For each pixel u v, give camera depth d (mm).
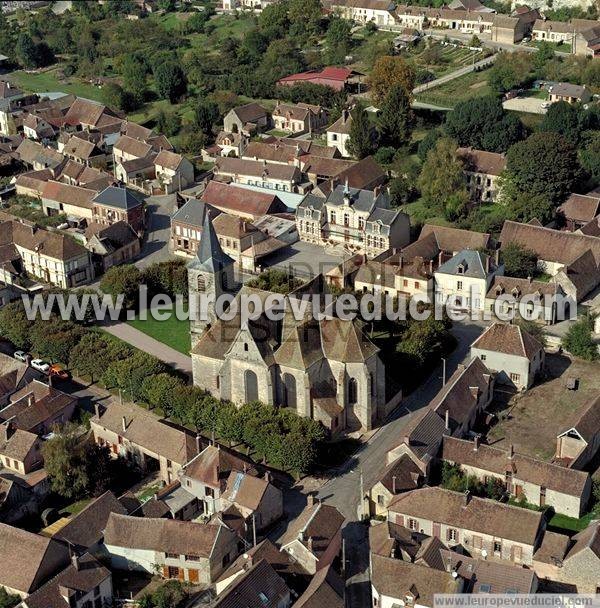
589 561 133500
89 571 138625
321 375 175000
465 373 178375
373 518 154125
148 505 154000
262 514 151125
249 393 177500
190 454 162500
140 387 183625
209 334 180875
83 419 182750
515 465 155500
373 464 168000
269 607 129500
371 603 136500
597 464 164125
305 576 138625
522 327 196875
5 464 169500
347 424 178250
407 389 189875
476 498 145875
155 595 138875
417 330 194125
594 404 167625
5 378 189500
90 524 149000
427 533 147500
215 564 143125
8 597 138500
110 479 166500
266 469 167375
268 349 173750
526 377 185500
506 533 140875
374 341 195125
